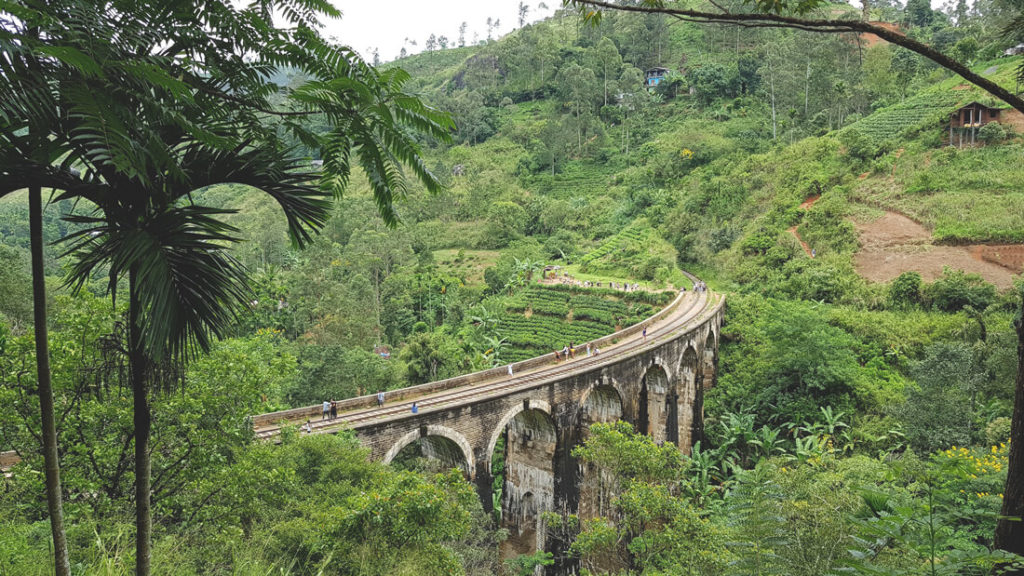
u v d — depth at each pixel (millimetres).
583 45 141500
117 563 9305
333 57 5613
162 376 6320
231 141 5160
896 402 39781
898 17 110688
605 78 125750
